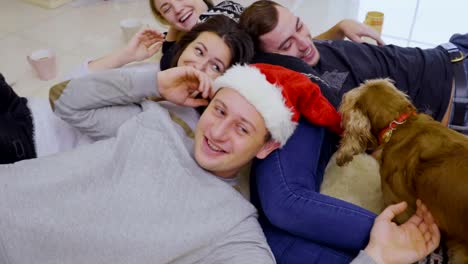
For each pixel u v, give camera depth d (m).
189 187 1.07
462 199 1.02
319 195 1.09
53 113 1.37
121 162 1.08
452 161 1.08
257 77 1.12
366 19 2.22
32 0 3.21
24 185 1.01
